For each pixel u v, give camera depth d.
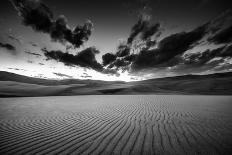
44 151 2.69
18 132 3.92
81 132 3.89
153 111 7.30
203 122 4.88
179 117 5.77
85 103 11.73
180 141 3.13
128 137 3.43
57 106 9.85
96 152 2.63
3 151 2.70
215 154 2.50
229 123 4.72
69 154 2.55
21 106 10.04
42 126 4.55
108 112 7.14
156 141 3.15
